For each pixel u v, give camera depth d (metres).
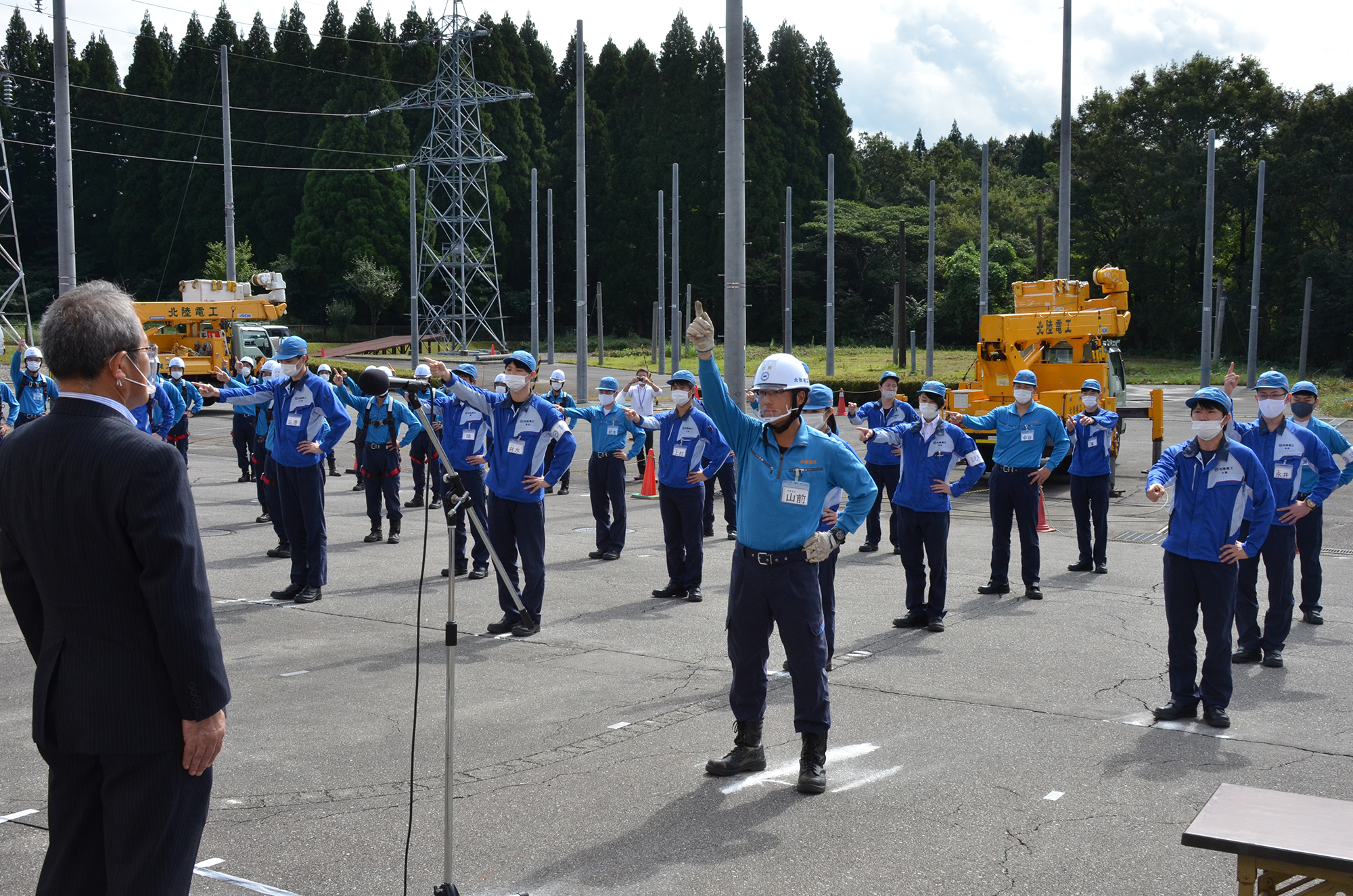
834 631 8.52
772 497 5.84
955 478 22.14
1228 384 8.84
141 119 84.56
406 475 21.44
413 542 14.02
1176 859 4.95
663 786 5.79
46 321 3.30
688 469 10.46
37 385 16.88
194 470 21.81
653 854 4.95
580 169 31.11
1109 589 11.42
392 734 6.59
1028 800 5.64
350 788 5.73
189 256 82.94
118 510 3.16
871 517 13.67
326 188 77.75
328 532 14.75
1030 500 10.85
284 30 84.50
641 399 18.48
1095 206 75.38
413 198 48.56
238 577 11.52
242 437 19.70
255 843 5.04
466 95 70.75
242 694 7.38
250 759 6.14
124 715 3.21
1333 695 7.68
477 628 9.43
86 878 3.32
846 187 89.69
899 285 57.62
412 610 10.09
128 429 3.28
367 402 13.78
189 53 85.06
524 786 5.78
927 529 9.45
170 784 3.28
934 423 9.40
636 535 14.84
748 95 83.06
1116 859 4.94
